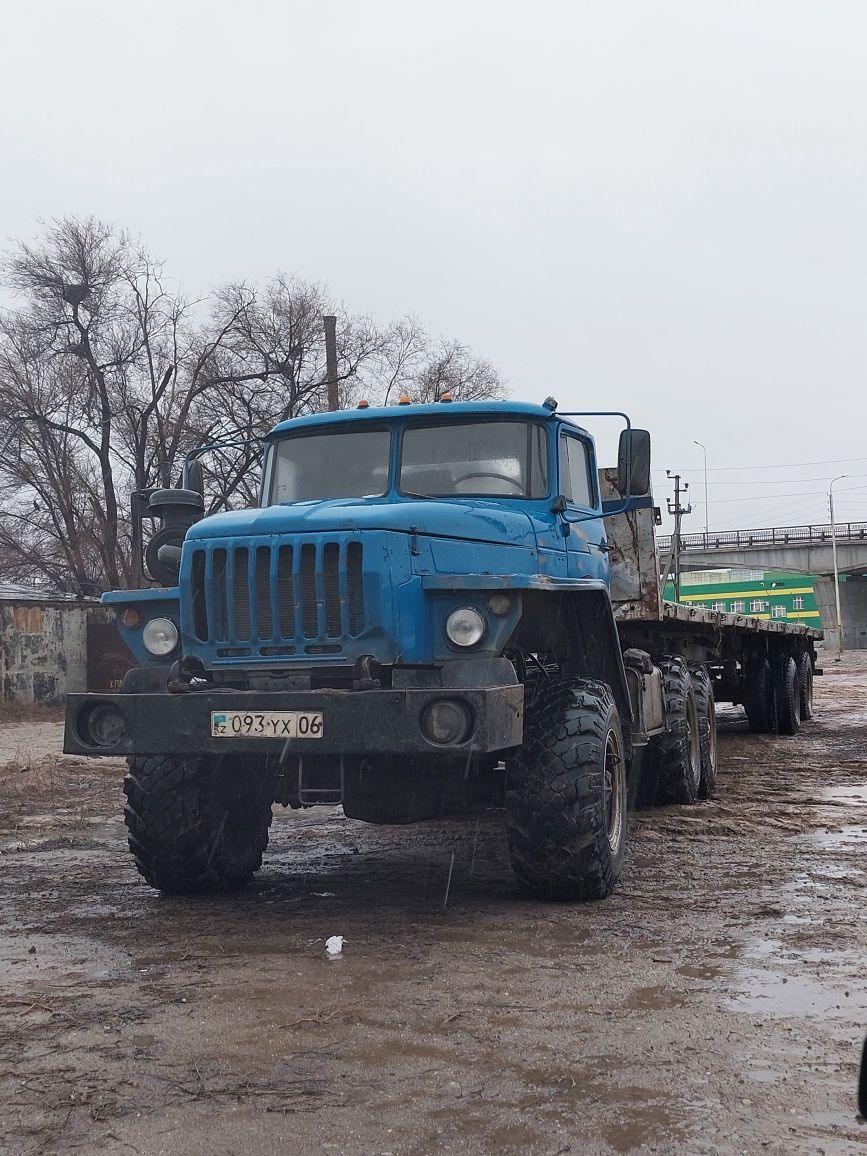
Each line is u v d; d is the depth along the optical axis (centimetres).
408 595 573
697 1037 396
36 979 484
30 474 3341
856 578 8406
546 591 604
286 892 660
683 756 959
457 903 617
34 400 3275
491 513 636
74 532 3341
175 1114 340
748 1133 321
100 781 1281
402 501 690
